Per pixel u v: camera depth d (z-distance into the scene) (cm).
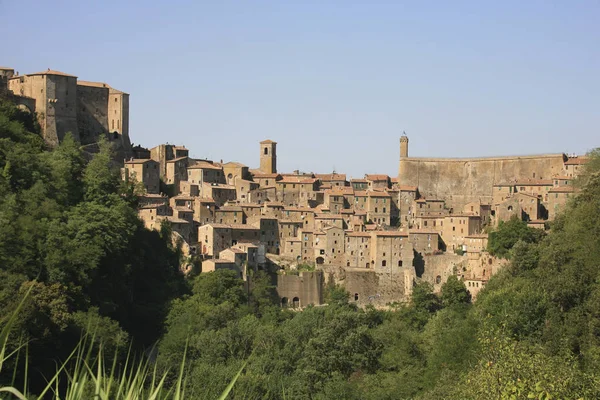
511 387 8794
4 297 15100
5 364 11944
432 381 16100
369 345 19638
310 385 17650
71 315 17338
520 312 15012
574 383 9156
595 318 13500
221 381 14725
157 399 4081
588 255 16138
